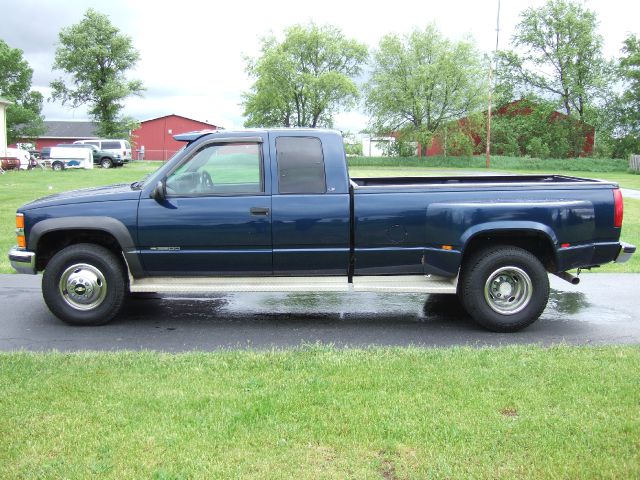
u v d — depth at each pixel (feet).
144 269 20.35
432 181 25.02
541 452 11.26
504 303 20.20
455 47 202.49
